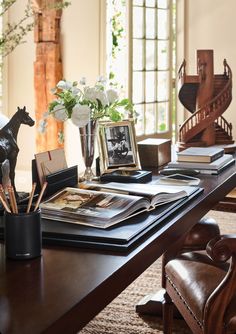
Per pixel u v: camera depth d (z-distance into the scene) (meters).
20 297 1.21
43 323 1.09
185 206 1.98
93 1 6.06
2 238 1.60
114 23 6.19
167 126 6.57
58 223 1.68
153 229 1.68
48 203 1.81
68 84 2.36
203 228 2.78
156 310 2.92
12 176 1.85
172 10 6.51
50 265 1.39
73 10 6.14
